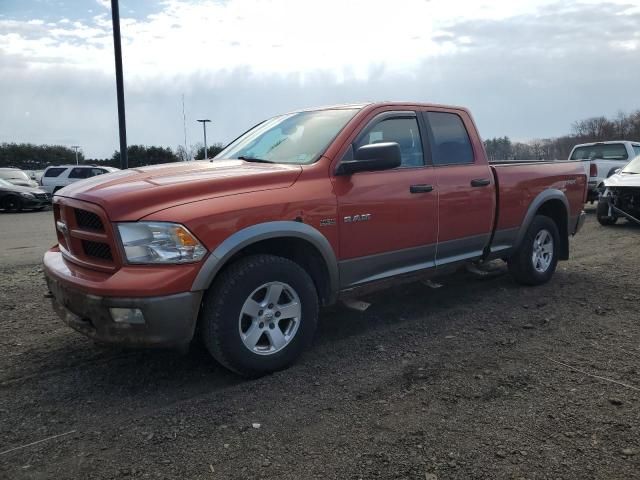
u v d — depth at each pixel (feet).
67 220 12.09
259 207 11.60
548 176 19.62
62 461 8.86
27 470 8.63
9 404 10.85
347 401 10.82
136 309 10.29
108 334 10.62
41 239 36.09
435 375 11.99
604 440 9.22
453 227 16.01
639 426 9.64
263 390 11.39
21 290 19.98
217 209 11.06
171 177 11.85
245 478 8.34
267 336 12.05
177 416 10.30
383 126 14.71
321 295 13.57
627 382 11.45
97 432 9.75
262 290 11.91
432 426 9.78
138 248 10.52
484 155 17.44
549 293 18.74
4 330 15.30
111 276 10.55
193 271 10.64
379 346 13.84
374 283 14.32
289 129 15.23
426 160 15.60
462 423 9.87
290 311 12.28
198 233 10.71
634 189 33.06
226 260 11.07
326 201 12.71
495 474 8.32
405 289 19.38
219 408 10.61
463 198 16.19
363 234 13.57
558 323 15.47
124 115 36.27
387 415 10.21
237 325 11.36
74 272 11.46
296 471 8.50
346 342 14.19
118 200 10.73
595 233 33.32
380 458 8.80
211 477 8.38
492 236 17.58
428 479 8.22
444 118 16.57
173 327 10.55
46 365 12.80
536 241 19.42
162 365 12.76
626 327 15.01
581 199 21.54
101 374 12.30
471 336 14.49
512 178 18.02
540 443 9.16
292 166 13.03
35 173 114.42
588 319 15.79
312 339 14.16
